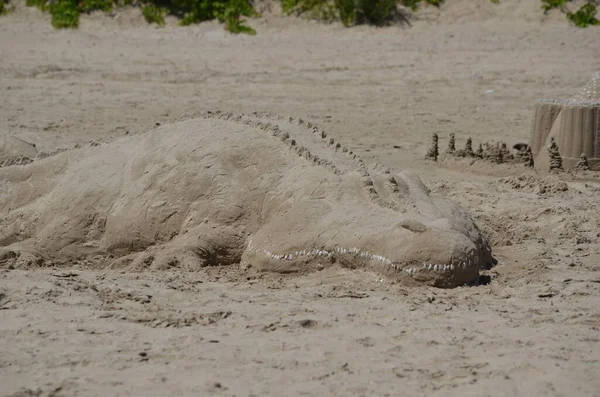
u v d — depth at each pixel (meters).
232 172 34.53
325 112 78.62
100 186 36.28
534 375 22.98
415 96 85.81
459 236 30.38
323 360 23.88
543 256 35.41
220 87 88.69
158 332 26.02
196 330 26.20
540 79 91.50
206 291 29.97
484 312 27.86
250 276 32.03
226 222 33.69
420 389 22.11
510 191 48.72
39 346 24.67
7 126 70.56
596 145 54.38
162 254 33.38
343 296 28.98
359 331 26.02
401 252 29.80
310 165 33.78
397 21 111.75
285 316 27.14
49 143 63.44
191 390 21.95
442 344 25.03
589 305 28.80
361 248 30.61
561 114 55.44
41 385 22.17
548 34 106.31
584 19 108.94
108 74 93.56
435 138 59.75
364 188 32.53
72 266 35.31
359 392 21.89
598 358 24.11
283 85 89.81
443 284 29.78
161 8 116.00
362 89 88.50
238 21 112.06
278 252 31.92
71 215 36.03
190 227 33.97
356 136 68.94
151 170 35.53
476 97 85.69
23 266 34.34
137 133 38.41
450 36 107.12
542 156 55.84
